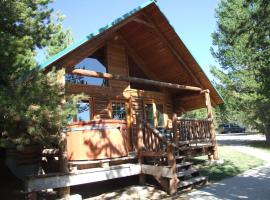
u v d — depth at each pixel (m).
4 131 7.12
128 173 10.05
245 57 25.59
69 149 9.36
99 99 12.91
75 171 8.79
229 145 26.50
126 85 14.10
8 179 11.11
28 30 10.50
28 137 7.21
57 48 19.25
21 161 10.13
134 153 11.48
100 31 10.13
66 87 7.98
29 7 11.09
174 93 16.66
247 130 52.12
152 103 15.24
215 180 11.24
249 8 24.75
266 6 12.83
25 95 6.90
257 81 25.03
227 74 27.53
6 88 7.43
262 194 8.77
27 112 6.68
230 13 25.97
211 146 14.86
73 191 9.95
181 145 12.57
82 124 9.32
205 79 15.01
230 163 15.18
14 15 9.82
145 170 10.31
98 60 13.41
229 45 26.98
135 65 14.96
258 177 11.57
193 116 38.22
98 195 9.47
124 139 10.25
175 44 13.70
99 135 9.47
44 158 11.05
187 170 10.60
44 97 7.14
